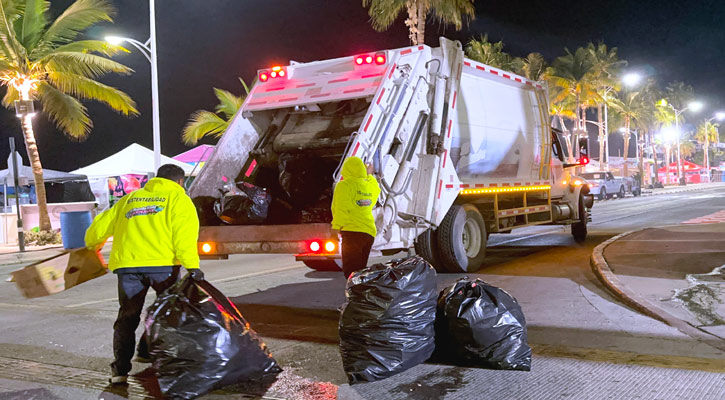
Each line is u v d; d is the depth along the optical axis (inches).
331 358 217.8
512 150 453.1
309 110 355.6
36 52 820.6
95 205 971.9
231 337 184.5
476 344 195.5
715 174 4586.6
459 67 375.6
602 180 1460.4
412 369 198.5
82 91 831.7
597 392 173.2
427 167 357.1
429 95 361.7
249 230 308.5
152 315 180.4
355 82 340.5
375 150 318.7
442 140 362.9
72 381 201.9
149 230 191.2
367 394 177.8
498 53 1843.0
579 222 567.8
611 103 2356.1
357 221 265.9
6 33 786.2
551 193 522.6
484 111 417.7
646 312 265.9
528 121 478.6
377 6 1045.2
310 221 338.6
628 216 863.7
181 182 202.2
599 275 353.4
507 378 188.1
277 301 333.1
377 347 189.0
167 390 176.9
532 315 272.4
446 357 202.7
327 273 436.1
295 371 202.4
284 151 358.0
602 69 2069.4
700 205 1069.1
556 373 191.5
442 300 203.8
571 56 2064.5
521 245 550.9
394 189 333.4
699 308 263.3
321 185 352.5
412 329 192.9
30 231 884.6
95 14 812.0
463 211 392.8
